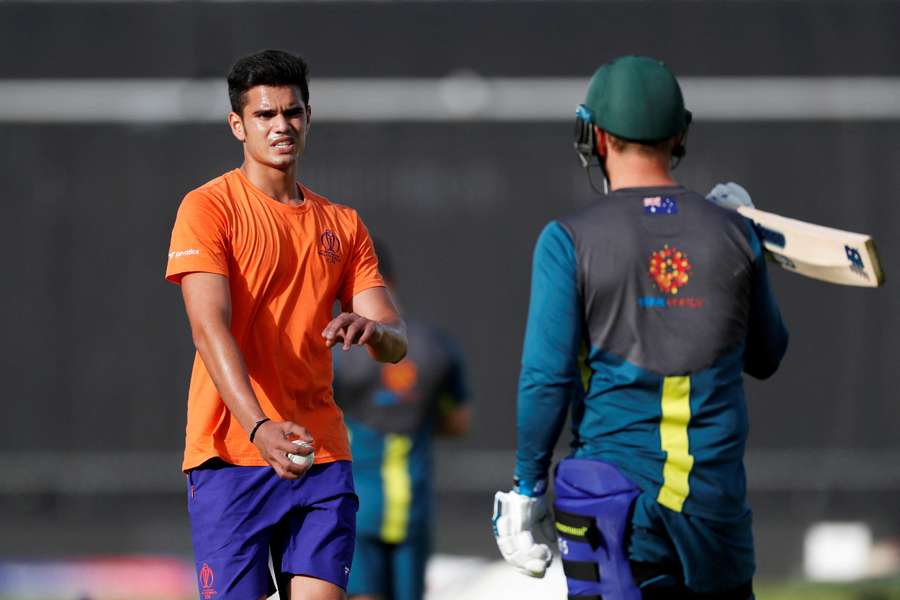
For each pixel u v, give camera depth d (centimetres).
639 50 4653
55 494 4675
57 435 4694
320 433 1508
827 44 4656
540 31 4659
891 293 4678
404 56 4659
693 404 1460
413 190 4653
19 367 4700
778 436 4688
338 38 4659
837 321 4694
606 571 1468
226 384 1376
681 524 1458
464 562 3875
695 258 1471
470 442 4662
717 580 1474
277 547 1524
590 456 1488
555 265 1471
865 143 4659
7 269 4694
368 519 2525
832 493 4662
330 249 1518
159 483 4691
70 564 4075
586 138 1562
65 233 4691
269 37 4662
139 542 4441
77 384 4703
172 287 4709
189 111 4675
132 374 4709
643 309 1462
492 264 4653
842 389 4684
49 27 4669
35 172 4688
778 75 4659
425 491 2573
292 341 1484
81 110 4675
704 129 4675
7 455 4684
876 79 4656
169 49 4672
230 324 1435
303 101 1512
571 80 4656
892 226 4662
